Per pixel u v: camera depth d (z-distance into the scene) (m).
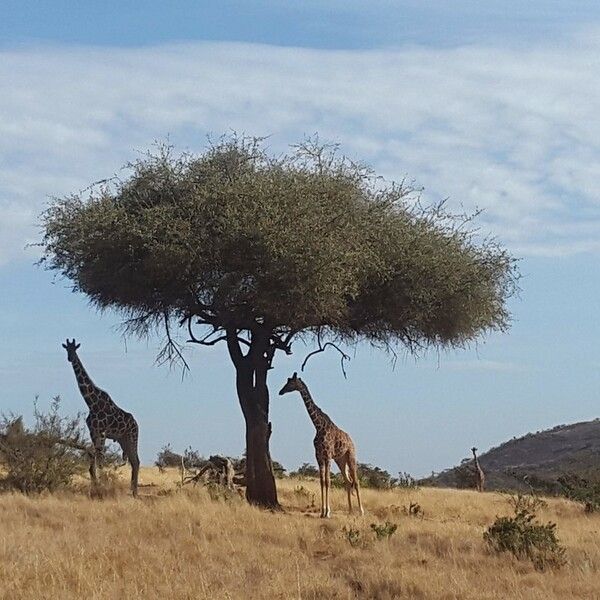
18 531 14.45
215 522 16.45
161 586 11.16
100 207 21.09
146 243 20.11
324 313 20.56
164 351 22.39
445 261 21.94
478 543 15.61
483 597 11.40
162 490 22.20
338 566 13.38
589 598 11.69
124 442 21.38
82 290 22.12
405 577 12.21
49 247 21.48
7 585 10.85
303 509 21.84
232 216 19.88
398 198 22.45
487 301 22.86
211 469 23.42
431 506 23.06
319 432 20.73
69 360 21.45
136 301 22.00
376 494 25.58
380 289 22.22
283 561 13.31
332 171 21.59
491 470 58.62
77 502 18.48
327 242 19.69
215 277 20.86
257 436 21.73
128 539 14.37
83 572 11.52
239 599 10.83
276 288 20.02
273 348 22.22
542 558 14.09
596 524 20.52
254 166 21.77
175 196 21.41
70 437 21.22
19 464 20.53
